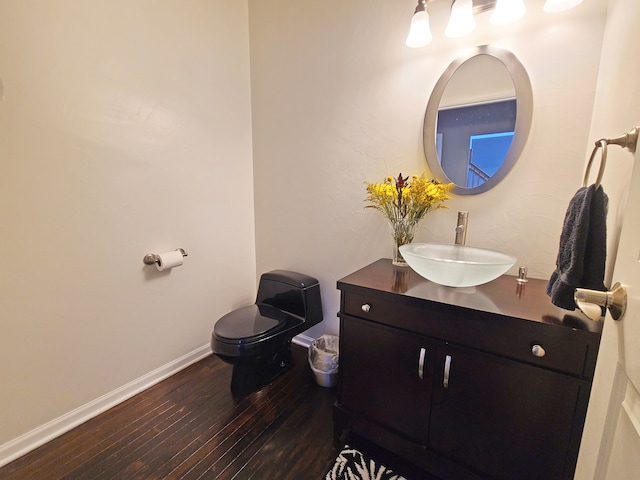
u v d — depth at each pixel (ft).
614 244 2.75
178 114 5.57
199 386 5.67
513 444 3.21
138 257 5.27
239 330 5.14
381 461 4.14
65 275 4.42
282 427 4.71
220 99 6.24
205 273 6.45
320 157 6.05
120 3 4.63
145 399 5.30
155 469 3.99
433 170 4.83
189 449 4.30
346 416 4.35
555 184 4.01
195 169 5.98
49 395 4.42
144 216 5.28
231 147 6.60
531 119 4.04
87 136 4.46
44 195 4.12
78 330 4.64
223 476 3.92
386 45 5.05
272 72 6.40
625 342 1.61
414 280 4.20
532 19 3.91
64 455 4.17
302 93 6.07
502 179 4.32
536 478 3.14
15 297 4.00
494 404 3.25
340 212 5.98
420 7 4.28
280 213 6.86
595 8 3.55
